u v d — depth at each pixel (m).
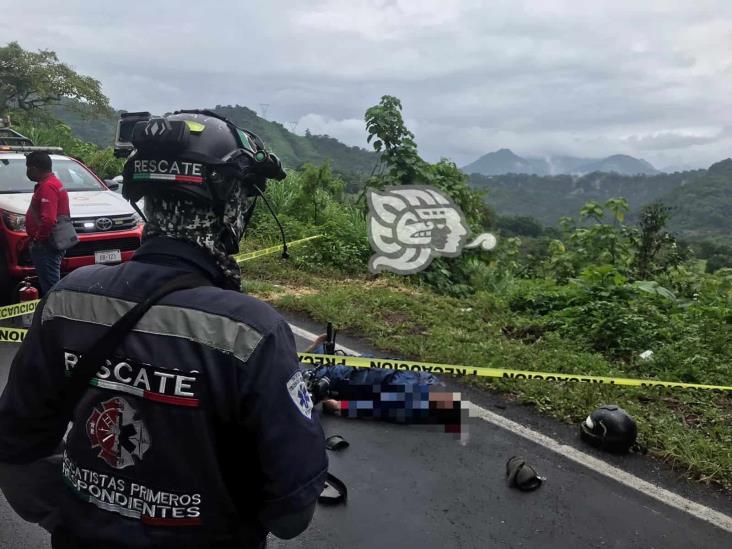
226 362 1.25
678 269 9.65
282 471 1.26
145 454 1.27
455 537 3.15
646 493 3.61
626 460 3.98
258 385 1.25
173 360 1.26
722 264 13.74
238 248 1.48
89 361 1.28
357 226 10.32
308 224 11.15
